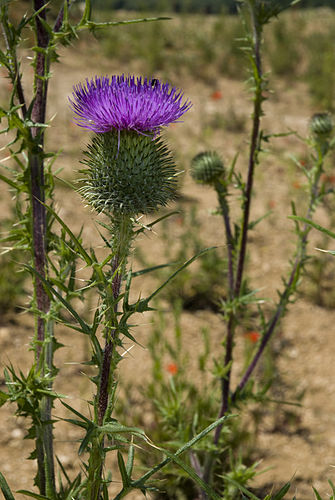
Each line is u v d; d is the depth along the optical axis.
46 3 2.11
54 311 2.26
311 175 3.47
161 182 2.13
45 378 2.19
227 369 3.35
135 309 1.81
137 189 2.00
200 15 17.62
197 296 6.18
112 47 13.46
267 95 12.40
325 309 6.18
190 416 4.19
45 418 2.32
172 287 6.16
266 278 6.59
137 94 2.00
